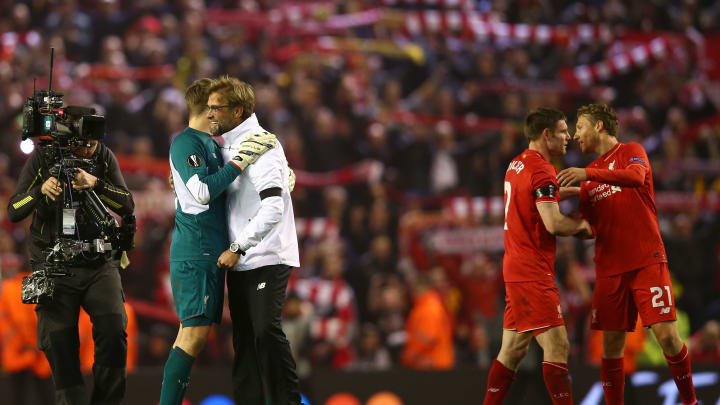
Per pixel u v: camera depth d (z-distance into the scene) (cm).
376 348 4041
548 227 1953
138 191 4406
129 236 1898
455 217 4738
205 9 5741
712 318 4756
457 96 5547
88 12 5512
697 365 2998
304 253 4566
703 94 5953
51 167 1828
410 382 3047
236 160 1833
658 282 2042
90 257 1839
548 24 6312
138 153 4647
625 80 6059
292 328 3362
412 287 4262
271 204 1820
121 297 1891
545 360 1992
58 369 1819
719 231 4997
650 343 3650
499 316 3044
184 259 1859
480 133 5359
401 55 5775
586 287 3816
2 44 5184
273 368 1880
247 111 1912
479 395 3034
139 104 4956
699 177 5344
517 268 2006
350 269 4428
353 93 5250
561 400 1972
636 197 2072
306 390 3025
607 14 6400
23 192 1855
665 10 6506
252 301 1892
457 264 4566
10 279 2975
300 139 5000
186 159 1847
